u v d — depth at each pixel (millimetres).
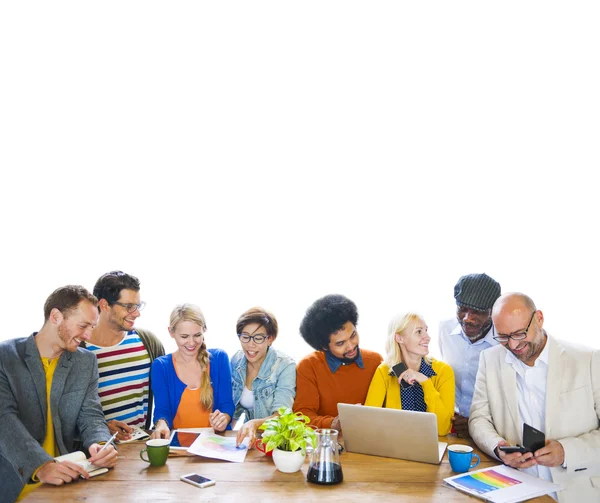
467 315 2812
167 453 2244
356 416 2328
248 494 1962
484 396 2480
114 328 2885
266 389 2850
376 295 5840
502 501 1881
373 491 1987
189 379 2799
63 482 2076
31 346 2453
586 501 2143
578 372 2293
